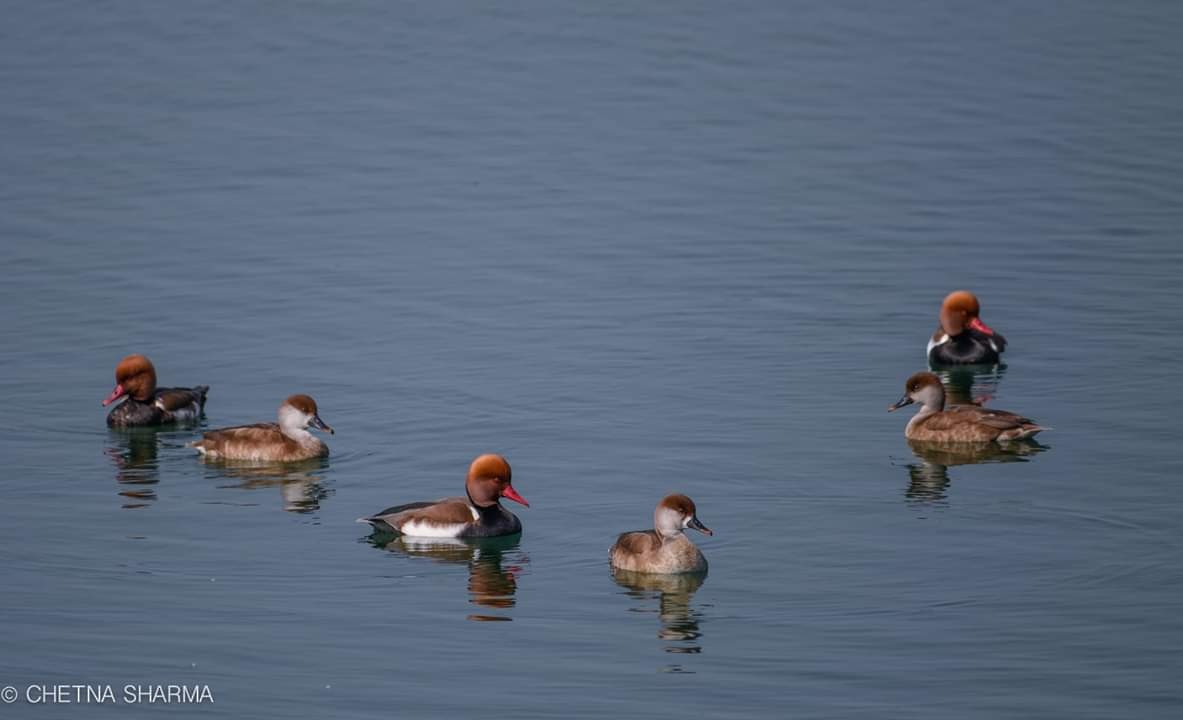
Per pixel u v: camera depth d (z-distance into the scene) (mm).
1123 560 23641
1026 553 23953
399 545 24781
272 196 44875
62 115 50844
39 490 27188
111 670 20891
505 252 40656
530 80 55188
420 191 45500
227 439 28625
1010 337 34438
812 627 21812
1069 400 30828
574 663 20969
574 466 27641
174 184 45469
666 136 49719
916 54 56281
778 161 47062
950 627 21734
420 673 20766
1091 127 48562
